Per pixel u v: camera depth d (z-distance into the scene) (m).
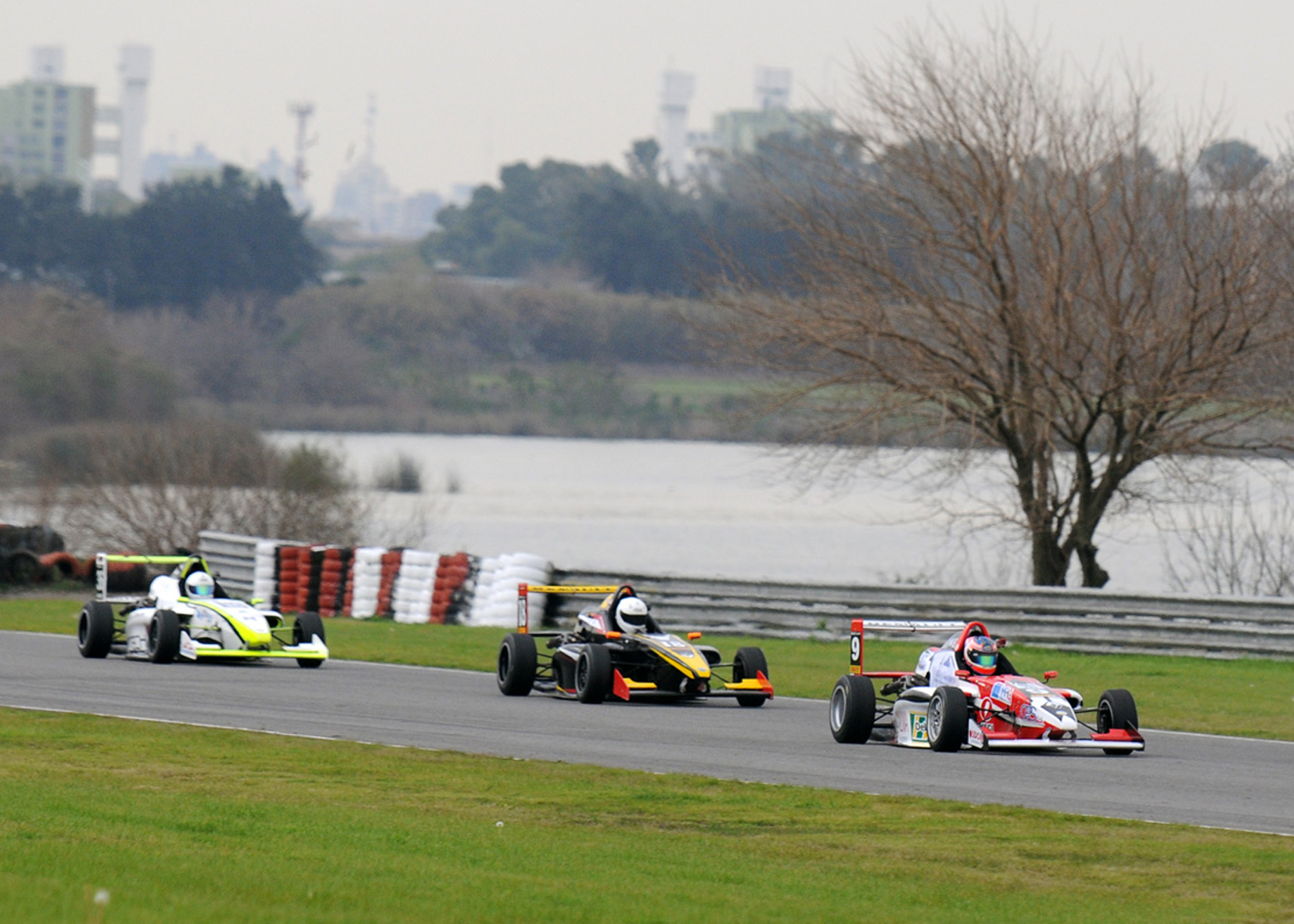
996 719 53.66
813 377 104.44
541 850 36.09
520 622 67.62
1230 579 108.44
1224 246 98.06
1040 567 104.50
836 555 175.75
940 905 32.06
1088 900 32.94
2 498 152.25
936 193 104.19
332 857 33.62
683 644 65.44
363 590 106.94
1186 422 101.50
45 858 30.36
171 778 45.16
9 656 77.25
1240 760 52.59
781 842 38.56
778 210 108.31
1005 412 101.75
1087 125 103.25
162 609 75.12
